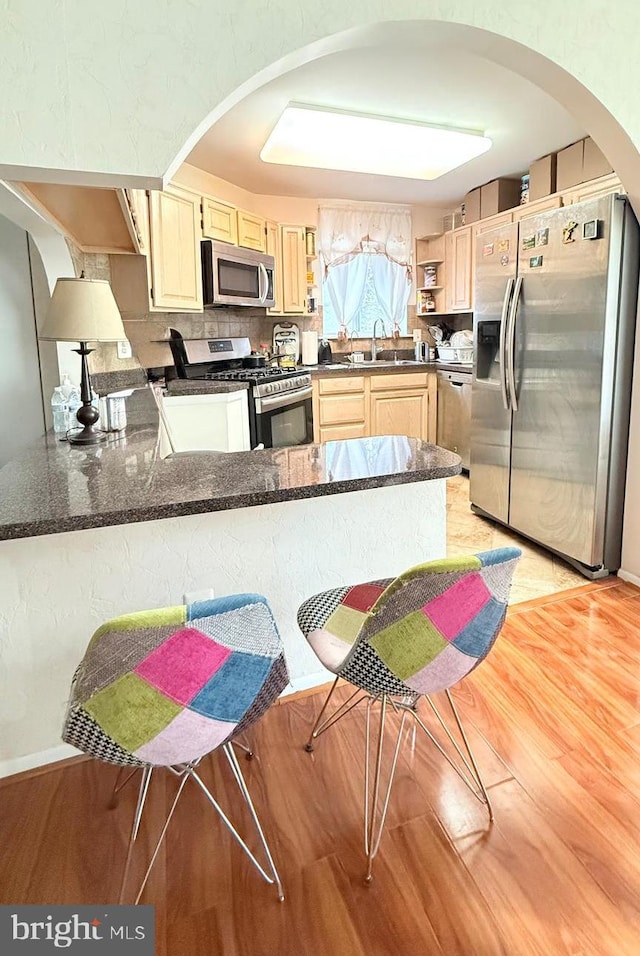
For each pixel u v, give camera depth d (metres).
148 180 1.42
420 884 1.30
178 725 1.00
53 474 1.62
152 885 1.31
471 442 3.86
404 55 2.66
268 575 1.83
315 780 1.62
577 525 2.95
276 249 4.90
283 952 1.16
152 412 2.72
